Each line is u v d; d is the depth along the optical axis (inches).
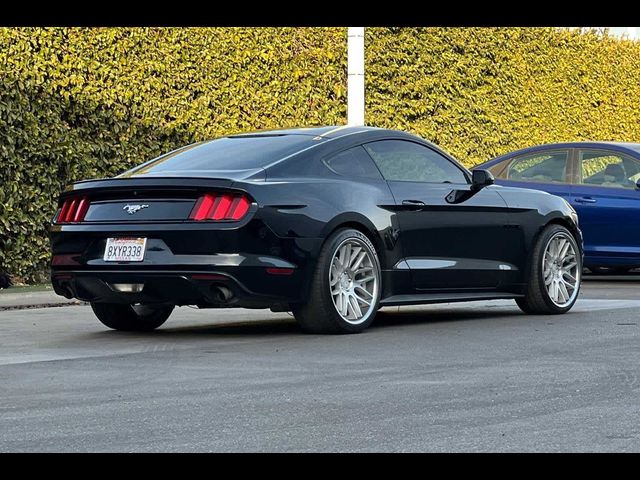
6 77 713.6
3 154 714.8
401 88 964.0
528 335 478.9
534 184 821.2
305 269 472.1
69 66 743.1
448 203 527.2
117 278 469.7
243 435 288.8
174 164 497.0
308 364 402.9
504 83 1055.0
